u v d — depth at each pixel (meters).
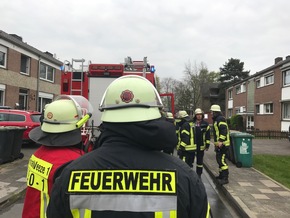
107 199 1.35
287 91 26.30
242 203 6.00
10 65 22.31
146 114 1.48
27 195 2.39
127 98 1.50
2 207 5.99
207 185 8.09
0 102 21.64
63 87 9.96
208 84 67.62
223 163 7.80
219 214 5.76
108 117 1.50
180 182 1.40
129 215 1.33
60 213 1.42
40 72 27.33
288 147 17.22
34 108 25.88
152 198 1.35
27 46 24.19
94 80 9.92
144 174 1.39
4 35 21.12
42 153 2.43
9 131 10.09
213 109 7.97
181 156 8.24
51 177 2.23
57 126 2.43
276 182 7.91
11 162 10.47
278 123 27.98
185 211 1.39
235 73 62.16
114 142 1.47
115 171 1.40
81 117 2.54
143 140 1.42
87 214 1.35
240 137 10.13
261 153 14.26
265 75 31.33
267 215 5.30
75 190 1.38
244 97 39.00
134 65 10.22
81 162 1.47
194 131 8.29
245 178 8.38
